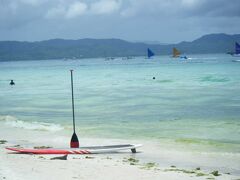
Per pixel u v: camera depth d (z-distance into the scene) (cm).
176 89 6788
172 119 3831
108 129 3428
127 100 5553
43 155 2384
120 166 2044
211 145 2683
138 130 3338
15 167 1925
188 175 1877
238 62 16925
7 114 4659
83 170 1903
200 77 9081
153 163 2191
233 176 1892
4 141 2948
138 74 11669
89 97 6175
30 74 14925
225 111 4194
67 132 3338
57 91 7550
